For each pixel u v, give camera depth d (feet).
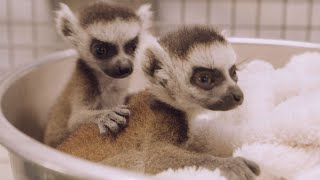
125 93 1.40
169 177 0.90
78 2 1.80
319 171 0.96
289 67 1.32
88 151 1.09
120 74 1.37
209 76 1.12
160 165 1.02
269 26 2.55
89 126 1.18
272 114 1.11
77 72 1.40
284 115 1.08
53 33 2.43
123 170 0.82
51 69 1.36
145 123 1.09
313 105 1.08
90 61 1.41
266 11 2.77
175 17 2.58
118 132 1.10
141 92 1.18
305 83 1.25
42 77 1.34
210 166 0.97
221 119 1.17
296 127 1.05
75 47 1.44
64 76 1.41
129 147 1.07
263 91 1.22
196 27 1.18
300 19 2.73
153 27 1.93
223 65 1.12
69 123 1.32
